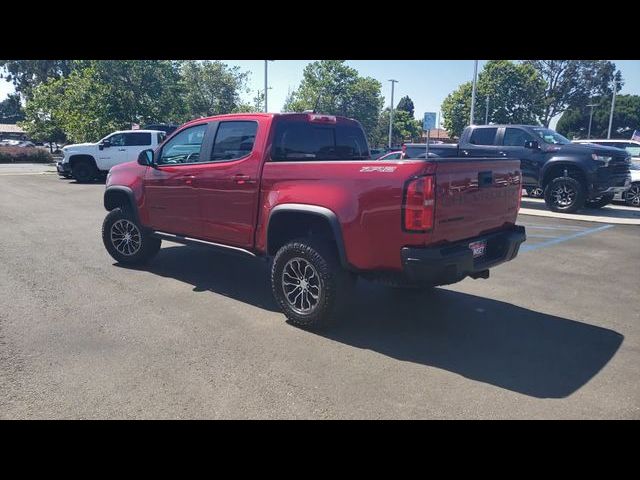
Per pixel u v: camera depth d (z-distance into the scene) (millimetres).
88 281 6297
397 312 5359
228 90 39719
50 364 3979
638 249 8664
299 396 3547
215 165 5516
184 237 6133
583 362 4180
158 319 5012
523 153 13203
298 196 4691
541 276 6930
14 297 5637
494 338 4676
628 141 17391
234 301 5605
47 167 34344
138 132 20969
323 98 53969
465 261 4172
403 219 4027
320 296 4594
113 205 7172
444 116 62875
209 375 3836
